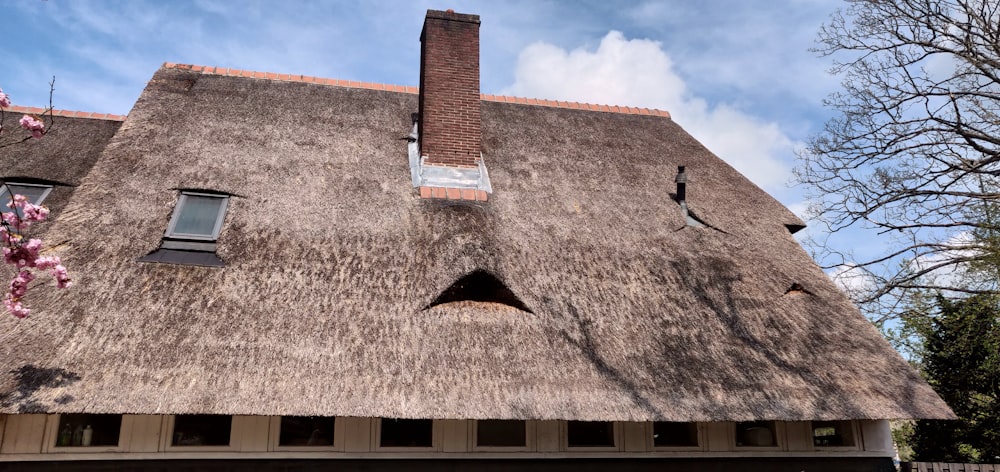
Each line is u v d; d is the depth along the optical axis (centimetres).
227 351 623
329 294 711
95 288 650
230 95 1063
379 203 877
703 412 686
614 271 857
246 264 726
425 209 887
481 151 1070
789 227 1115
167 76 1080
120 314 631
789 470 816
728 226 1029
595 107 1355
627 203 1017
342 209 848
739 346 785
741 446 815
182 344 618
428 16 1079
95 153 962
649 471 779
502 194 963
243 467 673
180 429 674
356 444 707
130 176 812
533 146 1126
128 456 648
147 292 662
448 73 1051
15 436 626
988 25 1184
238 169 876
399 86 1244
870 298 1288
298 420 707
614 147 1191
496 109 1244
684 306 827
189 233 757
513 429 761
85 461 638
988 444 1452
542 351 708
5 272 658
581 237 909
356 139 1026
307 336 657
